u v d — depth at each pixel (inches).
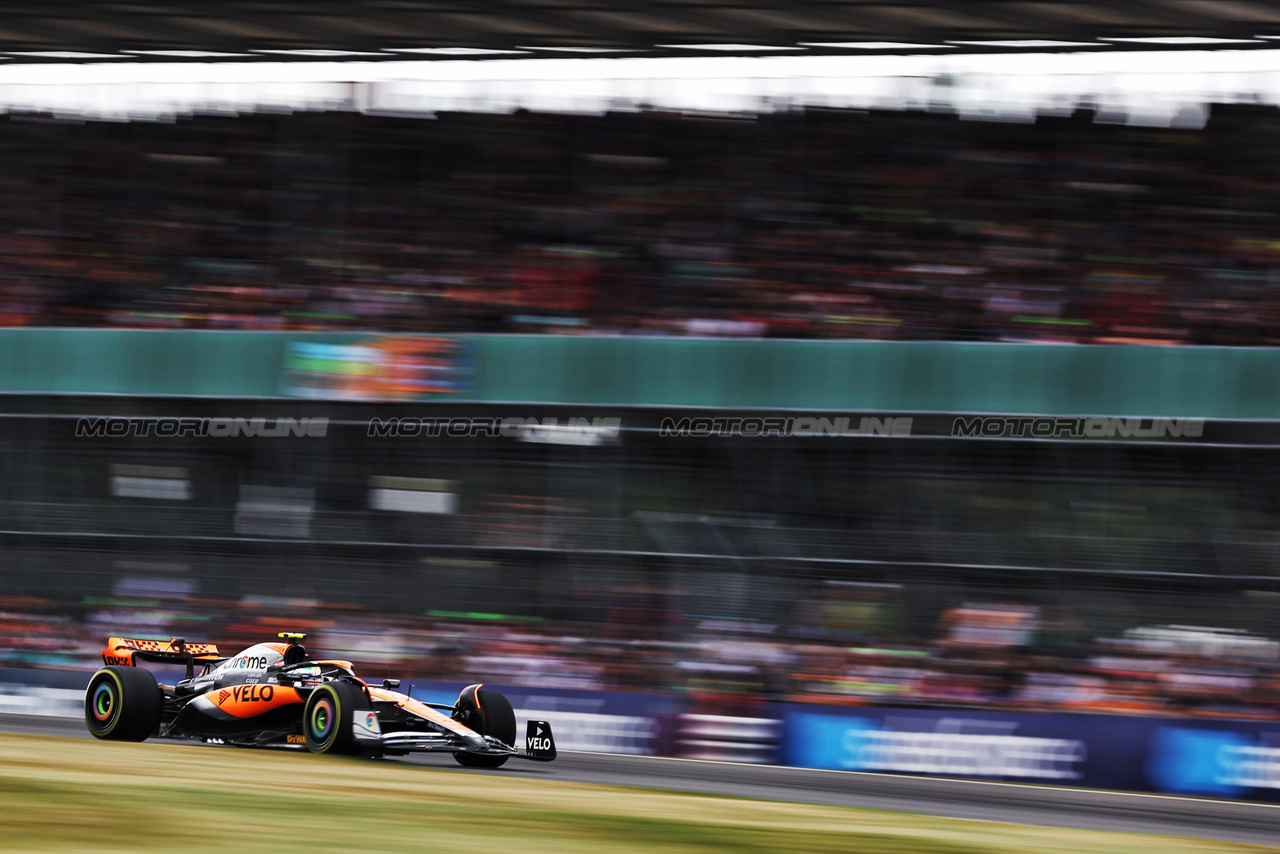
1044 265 2391.7
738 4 2214.6
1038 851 937.5
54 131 2842.0
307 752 1355.8
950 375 1988.2
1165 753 1708.9
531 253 2593.5
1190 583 2049.7
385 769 1234.0
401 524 2384.4
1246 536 2068.2
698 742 1872.5
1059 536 2139.5
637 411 2181.3
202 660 1590.8
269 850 724.7
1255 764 1675.7
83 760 1164.5
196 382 2250.2
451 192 2655.0
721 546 2260.1
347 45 2534.5
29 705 2100.1
